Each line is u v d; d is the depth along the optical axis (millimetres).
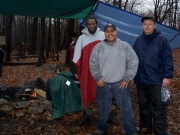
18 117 5340
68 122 5227
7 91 7562
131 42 6230
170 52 3910
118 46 3883
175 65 16547
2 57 13180
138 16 6527
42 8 5523
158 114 4023
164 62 3924
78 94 5215
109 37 3836
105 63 3914
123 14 6648
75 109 5160
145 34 4016
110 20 6617
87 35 4582
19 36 46438
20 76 13461
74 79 5680
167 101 3988
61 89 5168
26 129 4777
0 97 6789
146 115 4266
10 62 18828
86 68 4551
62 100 5152
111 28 3811
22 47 25656
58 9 5598
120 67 3889
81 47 4590
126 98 3953
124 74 3912
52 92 5199
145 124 4340
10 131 4676
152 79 3957
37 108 5617
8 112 5434
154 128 4094
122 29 6422
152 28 3945
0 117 5336
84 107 4613
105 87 3977
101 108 4105
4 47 24344
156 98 3984
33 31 30625
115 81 3914
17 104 5719
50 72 14250
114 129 4793
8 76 13531
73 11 5844
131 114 4004
